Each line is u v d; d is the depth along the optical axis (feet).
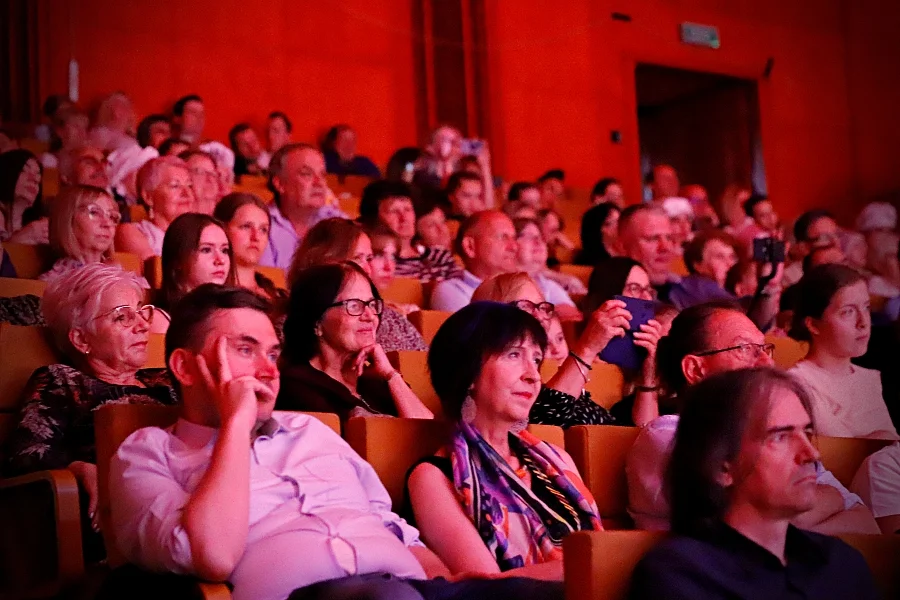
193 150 16.80
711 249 17.95
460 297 14.40
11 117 24.45
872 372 11.28
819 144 35.29
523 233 15.81
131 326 9.07
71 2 25.26
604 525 8.30
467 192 20.58
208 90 26.81
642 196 32.53
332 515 6.69
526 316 7.89
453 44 30.42
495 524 7.29
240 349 6.82
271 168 16.33
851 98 35.73
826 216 21.93
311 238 11.54
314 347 9.37
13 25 24.71
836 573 6.04
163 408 7.09
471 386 7.78
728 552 5.86
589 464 8.36
